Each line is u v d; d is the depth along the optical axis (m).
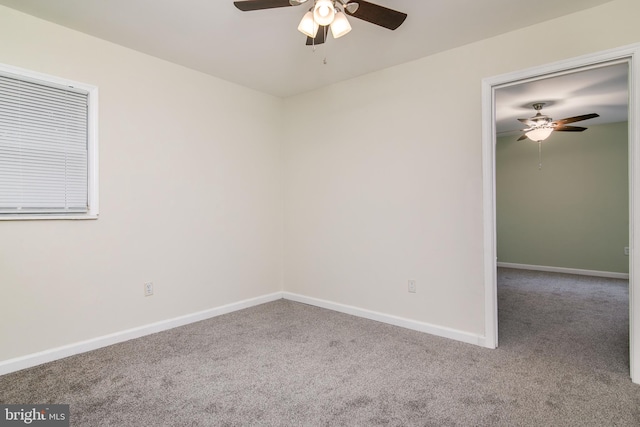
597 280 5.24
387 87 3.24
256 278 3.90
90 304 2.64
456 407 1.88
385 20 1.97
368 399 1.96
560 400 1.94
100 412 1.83
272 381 2.16
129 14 2.34
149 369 2.32
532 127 4.55
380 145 3.30
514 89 3.73
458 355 2.54
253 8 1.85
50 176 2.49
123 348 2.67
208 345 2.73
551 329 3.10
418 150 3.05
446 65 2.88
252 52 2.92
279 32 2.59
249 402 1.93
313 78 3.51
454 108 2.84
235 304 3.66
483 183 2.70
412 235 3.10
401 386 2.10
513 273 5.85
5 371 2.25
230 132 3.62
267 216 4.03
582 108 4.50
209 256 3.43
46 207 2.48
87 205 2.66
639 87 2.10
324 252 3.77
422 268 3.04
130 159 2.86
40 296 2.41
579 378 2.19
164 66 3.07
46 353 2.42
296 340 2.84
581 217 5.74
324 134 3.75
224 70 3.30
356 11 1.86
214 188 3.47
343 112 3.58
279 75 3.43
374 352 2.60
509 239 6.47
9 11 2.29
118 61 2.79
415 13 2.31
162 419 1.77
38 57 2.40
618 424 1.73
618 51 2.17
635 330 2.13
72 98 2.59
